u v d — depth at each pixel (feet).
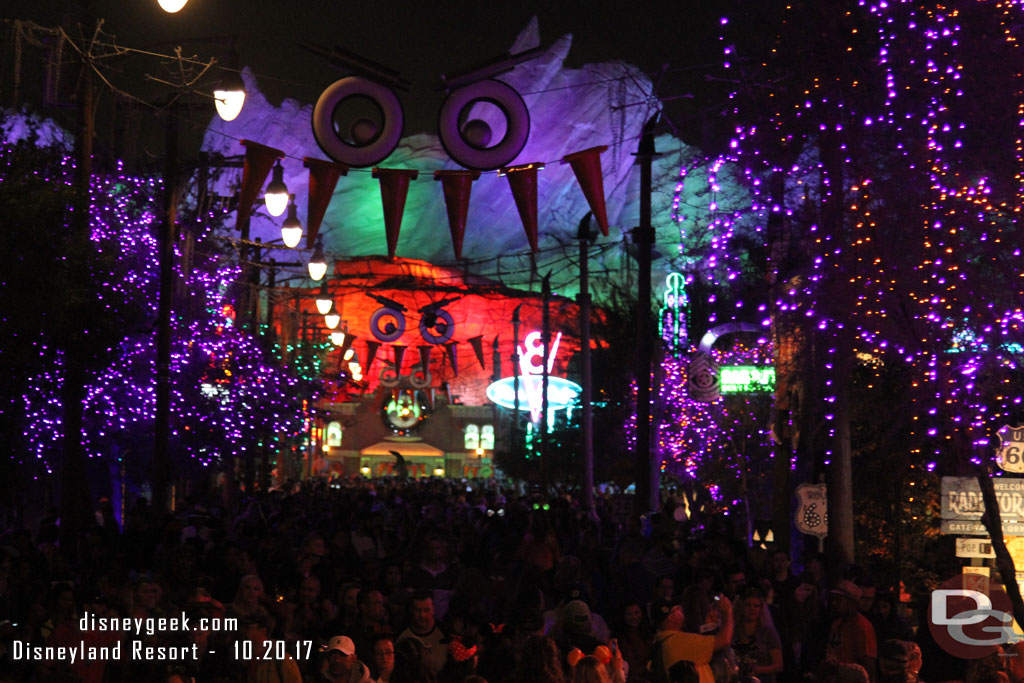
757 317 64.18
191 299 92.22
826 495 48.85
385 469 331.98
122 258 71.26
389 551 53.72
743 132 47.83
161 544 50.16
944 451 46.96
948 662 33.40
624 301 138.21
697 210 50.57
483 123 44.55
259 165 43.83
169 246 66.08
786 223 47.09
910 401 42.70
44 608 33.12
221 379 100.42
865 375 55.47
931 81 40.88
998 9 40.09
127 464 92.68
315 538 39.47
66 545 55.31
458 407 339.36
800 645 36.65
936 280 37.24
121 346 61.41
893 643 26.81
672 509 62.08
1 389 49.01
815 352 47.50
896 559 56.70
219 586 36.17
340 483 201.67
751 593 33.40
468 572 37.45
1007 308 37.42
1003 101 39.24
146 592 29.60
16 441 57.31
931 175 38.17
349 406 332.19
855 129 42.47
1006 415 40.73
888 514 58.70
